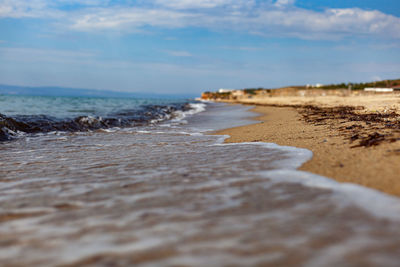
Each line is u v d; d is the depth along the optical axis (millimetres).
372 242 2191
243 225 2617
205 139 10047
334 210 2869
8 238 2564
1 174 5195
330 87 171625
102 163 6062
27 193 3947
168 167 5285
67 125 14070
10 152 7852
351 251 2078
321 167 4676
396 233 2320
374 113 15180
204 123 17438
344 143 6312
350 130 8195
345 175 4129
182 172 4805
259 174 4438
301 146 6672
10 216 3096
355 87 155250
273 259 2033
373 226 2467
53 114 18891
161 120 19625
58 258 2203
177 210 3080
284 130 10344
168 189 3867
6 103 33812
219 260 2061
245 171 4672
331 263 1944
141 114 22391
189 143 9031
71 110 24547
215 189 3768
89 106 33156
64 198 3664
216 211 2998
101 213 3092
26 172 5363
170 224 2721
